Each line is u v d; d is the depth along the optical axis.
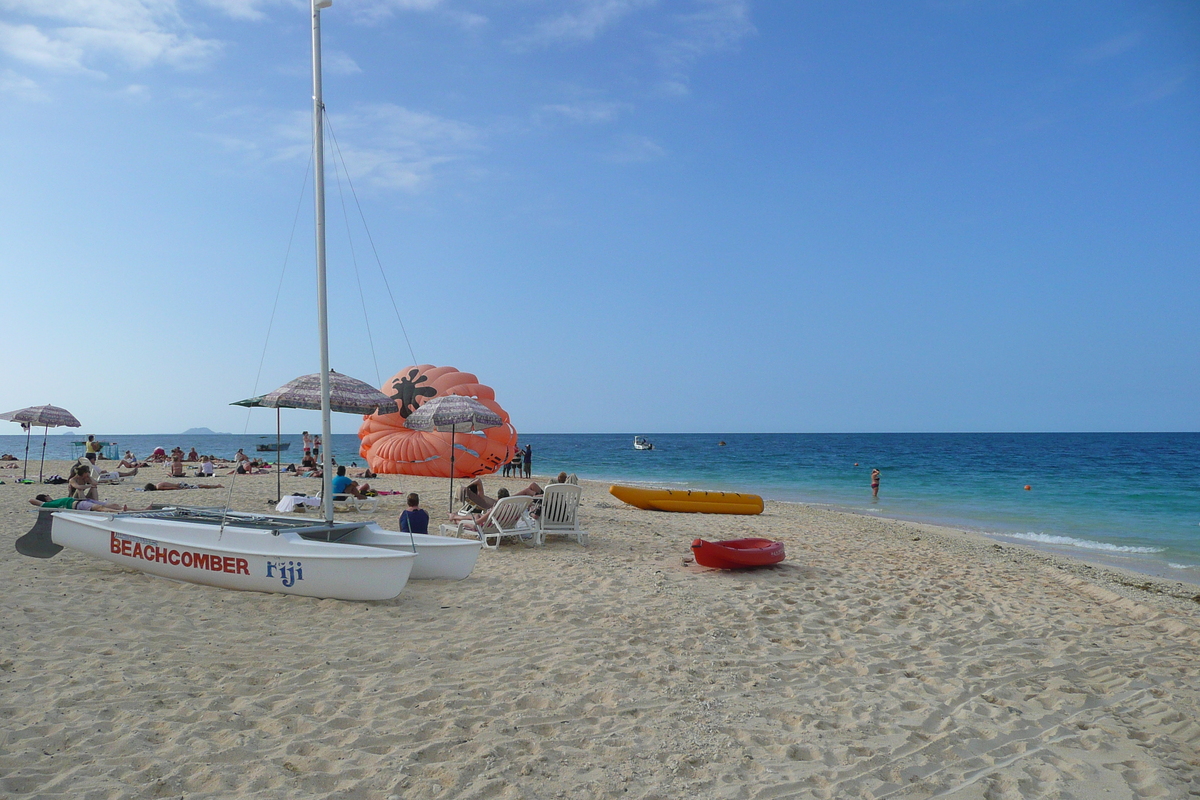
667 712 4.62
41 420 18.14
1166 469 43.81
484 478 27.06
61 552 8.62
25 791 3.32
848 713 4.77
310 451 30.06
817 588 8.48
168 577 7.52
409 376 25.73
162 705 4.36
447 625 6.35
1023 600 8.51
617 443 117.69
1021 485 32.69
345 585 6.89
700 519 15.73
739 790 3.67
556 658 5.54
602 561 9.61
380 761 3.78
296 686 4.78
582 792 3.58
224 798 3.36
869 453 71.31
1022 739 4.49
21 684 4.54
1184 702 5.20
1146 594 10.24
